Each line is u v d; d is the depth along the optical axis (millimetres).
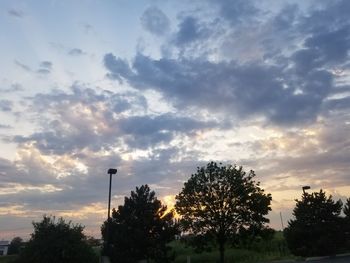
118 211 32625
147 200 32875
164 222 32719
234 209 33062
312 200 41875
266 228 33781
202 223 33125
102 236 32719
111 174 29438
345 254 42594
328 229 40938
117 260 30906
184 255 46938
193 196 33875
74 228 28391
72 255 26812
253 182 34625
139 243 31312
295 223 42156
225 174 33719
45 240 26875
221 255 33594
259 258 42469
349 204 47938
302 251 40438
